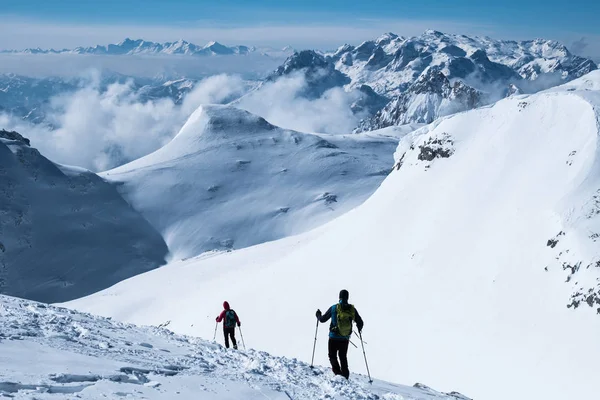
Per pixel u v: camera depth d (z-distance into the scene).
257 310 65.94
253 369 11.95
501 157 64.81
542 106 67.06
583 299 41.88
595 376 35.56
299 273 71.56
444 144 72.94
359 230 72.50
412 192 71.12
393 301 55.62
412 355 46.78
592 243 45.22
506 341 43.34
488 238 55.47
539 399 36.47
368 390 11.38
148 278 121.12
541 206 53.56
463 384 41.25
